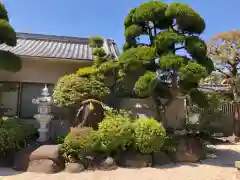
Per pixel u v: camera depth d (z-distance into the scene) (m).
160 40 9.30
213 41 15.23
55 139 9.72
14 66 8.71
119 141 7.92
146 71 9.41
